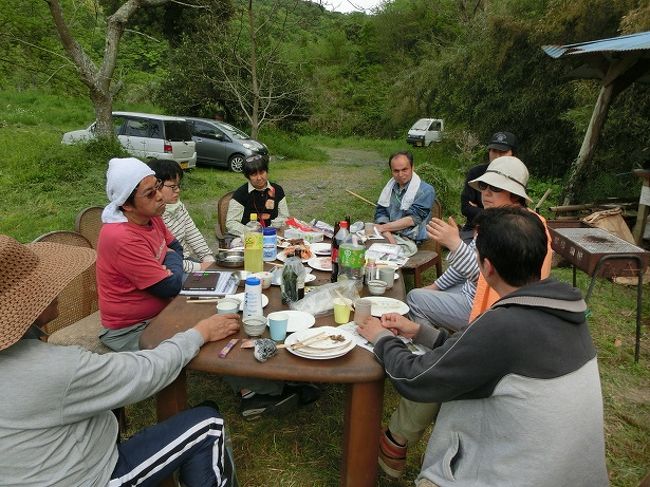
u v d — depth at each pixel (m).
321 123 28.52
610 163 7.27
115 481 1.31
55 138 10.45
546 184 8.41
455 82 13.08
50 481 1.15
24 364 1.09
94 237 3.14
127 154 8.90
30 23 8.84
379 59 32.91
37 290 1.14
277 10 10.78
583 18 8.63
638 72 5.54
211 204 7.82
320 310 1.98
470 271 2.29
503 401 1.26
